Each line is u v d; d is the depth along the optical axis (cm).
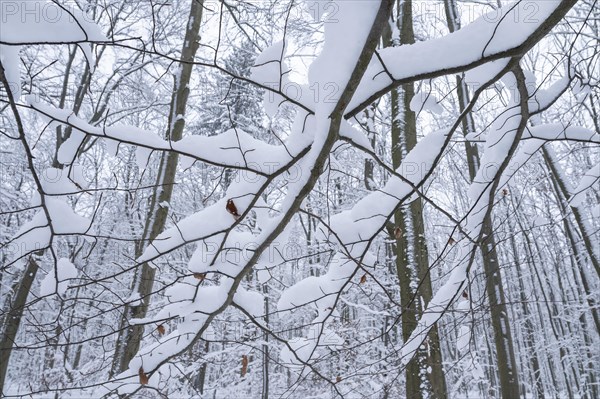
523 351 1425
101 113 634
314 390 600
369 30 131
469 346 271
